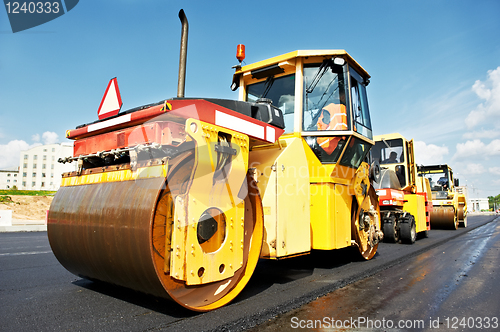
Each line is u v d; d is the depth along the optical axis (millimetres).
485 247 8453
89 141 3383
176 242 2596
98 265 2951
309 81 4887
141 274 2572
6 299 3197
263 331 2613
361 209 5680
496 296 3777
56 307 2953
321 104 4859
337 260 5832
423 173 17531
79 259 3133
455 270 5281
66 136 3650
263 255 3709
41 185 79000
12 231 12445
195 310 2729
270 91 5191
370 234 5926
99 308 2928
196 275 2732
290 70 5035
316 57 4875
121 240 2650
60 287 3652
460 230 14703
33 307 2953
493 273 5059
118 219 2705
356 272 4766
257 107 3793
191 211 2725
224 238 3061
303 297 3436
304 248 4164
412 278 4664
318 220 4641
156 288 2562
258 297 3363
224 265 3021
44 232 11977
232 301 3193
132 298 3229
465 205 17578
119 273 2787
